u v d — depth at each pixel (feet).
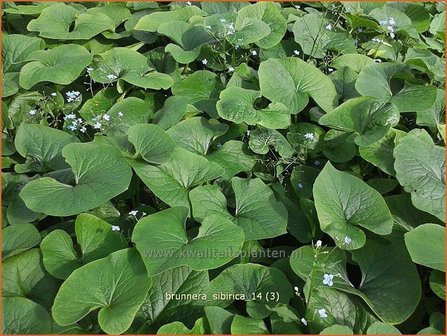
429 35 24.07
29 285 11.81
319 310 10.69
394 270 12.32
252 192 13.92
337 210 12.93
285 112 15.92
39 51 18.13
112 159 13.29
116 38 20.42
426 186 13.67
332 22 22.18
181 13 21.63
